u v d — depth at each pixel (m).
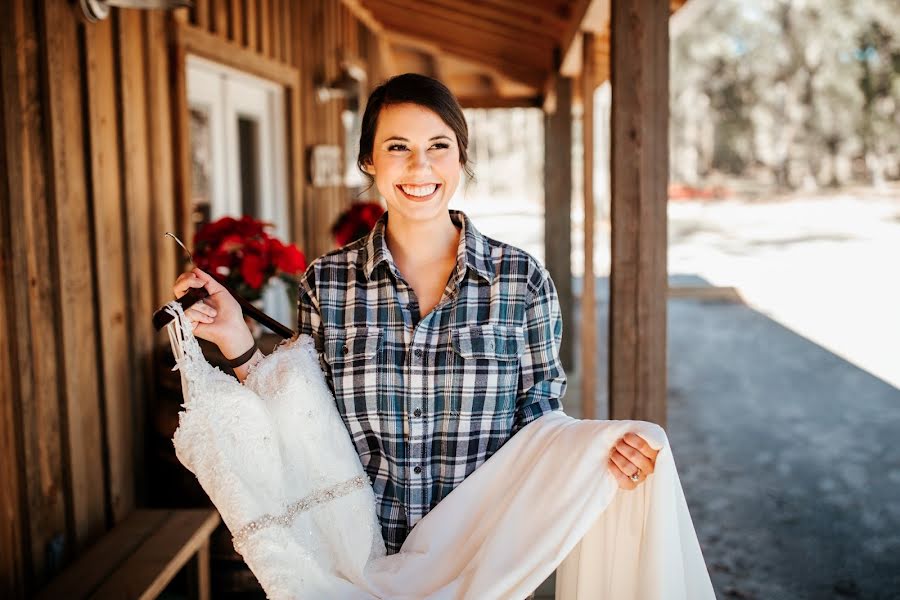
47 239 2.65
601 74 7.31
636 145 2.64
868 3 36.28
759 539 3.90
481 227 23.05
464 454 1.62
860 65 37.69
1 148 2.40
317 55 6.31
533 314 1.65
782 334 9.24
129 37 3.22
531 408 1.67
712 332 9.47
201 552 2.87
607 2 3.88
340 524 1.60
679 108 43.09
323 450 1.60
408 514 1.63
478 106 9.17
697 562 1.60
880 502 4.35
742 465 4.97
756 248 18.25
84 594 2.31
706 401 6.49
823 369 7.52
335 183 6.55
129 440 3.20
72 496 2.75
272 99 5.50
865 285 12.59
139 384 3.26
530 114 41.53
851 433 5.60
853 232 21.44
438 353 1.61
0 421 2.40
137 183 3.29
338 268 1.68
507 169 41.91
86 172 2.90
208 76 4.45
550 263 7.12
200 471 1.54
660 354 2.69
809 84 38.38
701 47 39.47
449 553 1.62
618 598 1.65
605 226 23.53
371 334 1.63
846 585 3.43
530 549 1.57
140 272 3.29
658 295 2.68
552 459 1.60
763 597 3.33
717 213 28.58
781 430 5.70
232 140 4.80
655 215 2.65
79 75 2.85
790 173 39.59
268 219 5.47
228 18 4.39
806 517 4.16
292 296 3.65
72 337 2.76
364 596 1.60
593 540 1.69
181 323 1.55
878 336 8.98
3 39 2.39
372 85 8.51
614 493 1.58
